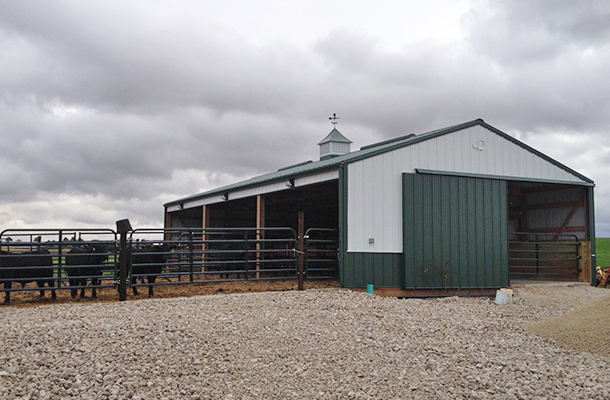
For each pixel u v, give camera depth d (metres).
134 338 7.10
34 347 6.56
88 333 7.18
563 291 14.02
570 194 16.34
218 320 8.23
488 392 6.12
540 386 6.33
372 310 9.79
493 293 13.77
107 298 10.91
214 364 6.54
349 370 6.63
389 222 12.61
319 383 6.20
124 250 10.43
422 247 12.86
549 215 17.08
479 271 13.62
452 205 13.41
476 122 14.07
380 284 12.36
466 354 7.53
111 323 7.73
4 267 10.35
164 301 9.87
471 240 13.59
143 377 6.05
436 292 13.07
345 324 8.63
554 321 9.26
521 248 17.80
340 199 12.08
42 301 10.47
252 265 16.75
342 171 12.13
